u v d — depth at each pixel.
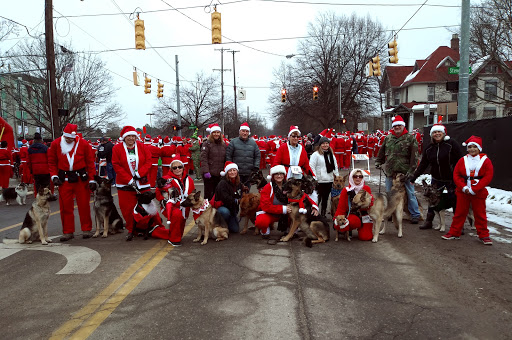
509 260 4.88
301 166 6.96
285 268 4.64
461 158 5.77
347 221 5.83
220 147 7.28
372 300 3.65
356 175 5.93
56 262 4.99
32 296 3.84
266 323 3.19
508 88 22.56
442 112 15.15
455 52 40.66
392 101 45.22
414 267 4.63
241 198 6.51
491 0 18.23
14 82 28.42
